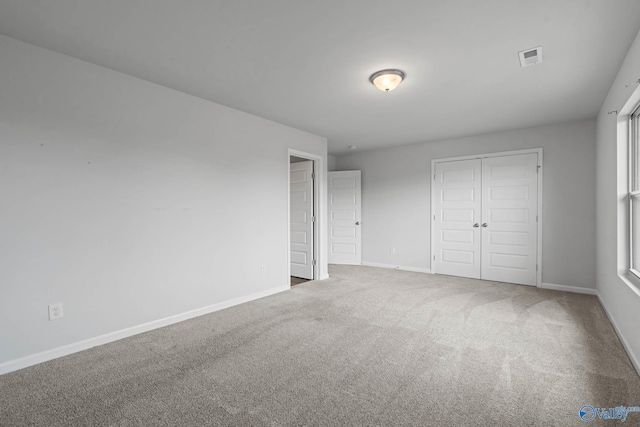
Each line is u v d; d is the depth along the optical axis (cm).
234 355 251
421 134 518
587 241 434
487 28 217
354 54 254
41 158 240
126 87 290
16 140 229
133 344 272
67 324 253
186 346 268
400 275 556
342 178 675
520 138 484
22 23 210
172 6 193
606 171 345
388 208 629
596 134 420
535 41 233
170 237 322
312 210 532
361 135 523
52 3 189
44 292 242
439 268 566
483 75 292
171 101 324
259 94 341
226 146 378
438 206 566
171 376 219
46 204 243
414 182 595
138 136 298
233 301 383
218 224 368
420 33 224
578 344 270
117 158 283
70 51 248
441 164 562
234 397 195
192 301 340
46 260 243
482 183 518
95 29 218
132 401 191
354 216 669
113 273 280
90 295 266
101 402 190
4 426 169
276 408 184
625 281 265
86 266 264
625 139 289
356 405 187
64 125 252
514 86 318
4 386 207
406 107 383
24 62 233
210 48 245
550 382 211
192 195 342
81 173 261
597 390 201
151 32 222
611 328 306
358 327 310
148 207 304
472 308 368
